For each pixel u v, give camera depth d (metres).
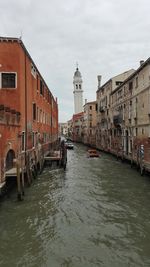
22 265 8.97
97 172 25.05
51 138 44.09
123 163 30.84
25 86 21.58
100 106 51.12
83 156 40.66
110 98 42.03
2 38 19.89
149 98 23.08
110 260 9.27
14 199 15.86
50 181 21.17
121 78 40.59
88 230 11.66
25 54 21.58
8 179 16.38
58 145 45.28
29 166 19.77
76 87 99.00
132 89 29.06
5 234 11.18
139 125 26.12
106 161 33.22
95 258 9.40
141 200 15.84
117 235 11.17
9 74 20.02
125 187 18.95
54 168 27.88
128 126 30.69
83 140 79.44
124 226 12.09
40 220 12.72
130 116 29.92
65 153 27.77
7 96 19.91
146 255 9.59
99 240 10.73
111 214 13.59
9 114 16.45
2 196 15.03
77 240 10.72
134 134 28.08
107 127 44.41
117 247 10.16
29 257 9.44
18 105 19.91
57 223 12.40
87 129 69.94
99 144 52.19
